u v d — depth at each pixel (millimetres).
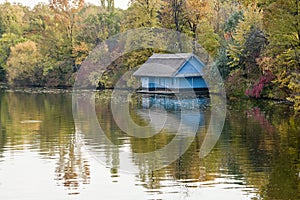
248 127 27016
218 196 15484
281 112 32625
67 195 16000
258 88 41500
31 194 16125
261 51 42031
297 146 21734
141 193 16000
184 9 56156
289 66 36969
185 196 15594
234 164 19047
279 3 34844
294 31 34844
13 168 19219
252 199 15133
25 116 34312
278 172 17781
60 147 23047
